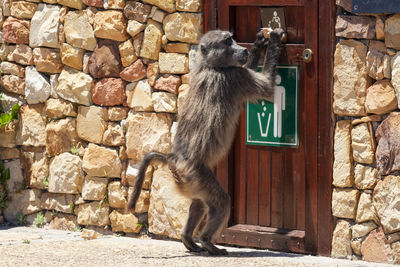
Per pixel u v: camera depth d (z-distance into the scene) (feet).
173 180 27.12
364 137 25.88
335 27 26.14
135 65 30.48
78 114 32.01
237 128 28.89
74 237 31.19
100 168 31.55
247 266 24.23
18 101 33.65
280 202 28.25
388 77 25.31
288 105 27.66
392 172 25.38
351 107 26.02
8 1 33.35
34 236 30.99
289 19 27.48
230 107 26.32
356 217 26.30
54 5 32.24
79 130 32.04
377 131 25.63
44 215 33.63
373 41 25.50
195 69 27.20
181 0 29.12
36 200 33.65
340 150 26.40
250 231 28.48
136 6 30.12
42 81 32.73
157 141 30.09
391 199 25.35
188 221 27.35
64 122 32.37
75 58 31.73
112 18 30.58
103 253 26.99
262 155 28.48
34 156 33.47
